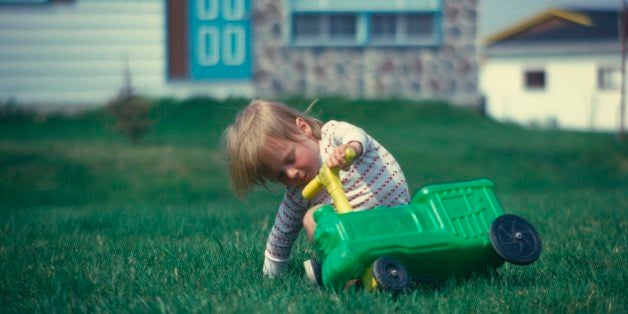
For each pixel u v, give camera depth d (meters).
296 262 3.80
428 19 20.53
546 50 20.61
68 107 18.56
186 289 3.15
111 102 15.43
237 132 3.17
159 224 5.32
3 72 18.41
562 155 15.85
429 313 2.70
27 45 18.42
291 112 3.21
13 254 4.10
